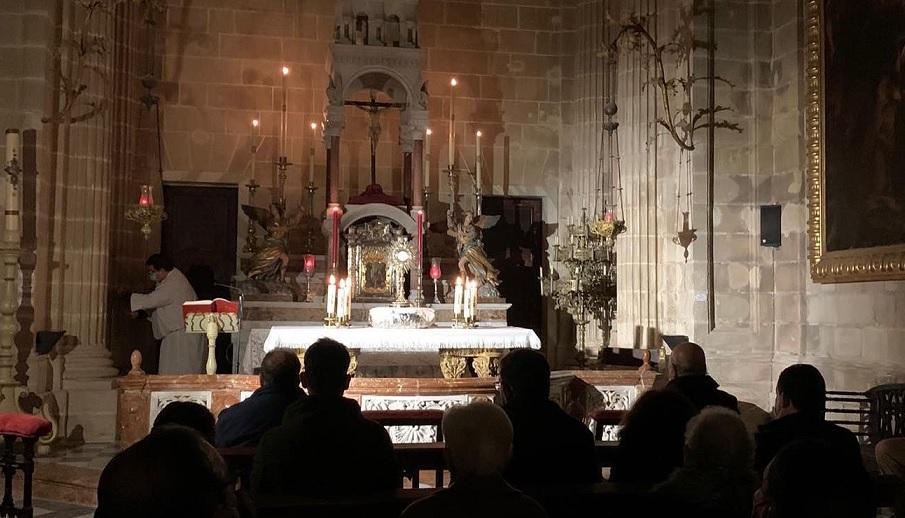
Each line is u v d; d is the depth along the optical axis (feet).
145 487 8.04
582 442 17.54
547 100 58.29
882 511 25.13
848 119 38.52
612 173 54.08
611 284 53.16
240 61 54.85
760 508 11.34
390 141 56.13
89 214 42.88
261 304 46.16
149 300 43.47
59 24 41.75
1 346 37.19
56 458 36.17
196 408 15.99
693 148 44.68
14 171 37.58
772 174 45.06
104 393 41.04
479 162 50.44
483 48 57.98
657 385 39.01
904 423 32.45
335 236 43.37
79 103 42.73
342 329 37.63
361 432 16.85
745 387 43.57
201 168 53.93
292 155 55.01
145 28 52.95
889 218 35.65
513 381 17.74
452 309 47.34
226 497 9.09
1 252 37.86
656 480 17.43
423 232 47.96
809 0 41.32
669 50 47.65
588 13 57.00
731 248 44.93
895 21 35.32
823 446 10.69
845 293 39.63
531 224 58.08
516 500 11.71
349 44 46.65
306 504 15.24
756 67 45.34
